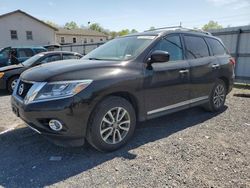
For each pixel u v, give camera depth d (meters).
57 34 44.53
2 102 6.62
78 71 3.13
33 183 2.67
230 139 3.81
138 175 2.80
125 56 3.79
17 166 3.03
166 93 3.96
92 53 4.43
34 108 2.98
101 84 3.13
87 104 3.02
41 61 8.46
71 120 2.96
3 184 2.65
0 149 3.50
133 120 3.57
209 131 4.16
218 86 5.21
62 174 2.84
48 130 3.04
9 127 4.39
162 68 3.85
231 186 2.58
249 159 3.16
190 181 2.67
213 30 9.97
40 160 3.17
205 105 5.12
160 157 3.22
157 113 3.90
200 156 3.24
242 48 9.14
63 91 2.95
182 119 4.82
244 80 9.23
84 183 2.66
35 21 32.78
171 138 3.85
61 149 3.48
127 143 3.65
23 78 3.43
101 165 3.03
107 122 3.28
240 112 5.35
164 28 4.56
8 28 30.48
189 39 4.59
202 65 4.63
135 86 3.48
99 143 3.24
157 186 2.59
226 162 3.08
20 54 11.24
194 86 4.50
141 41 4.01
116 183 2.65
